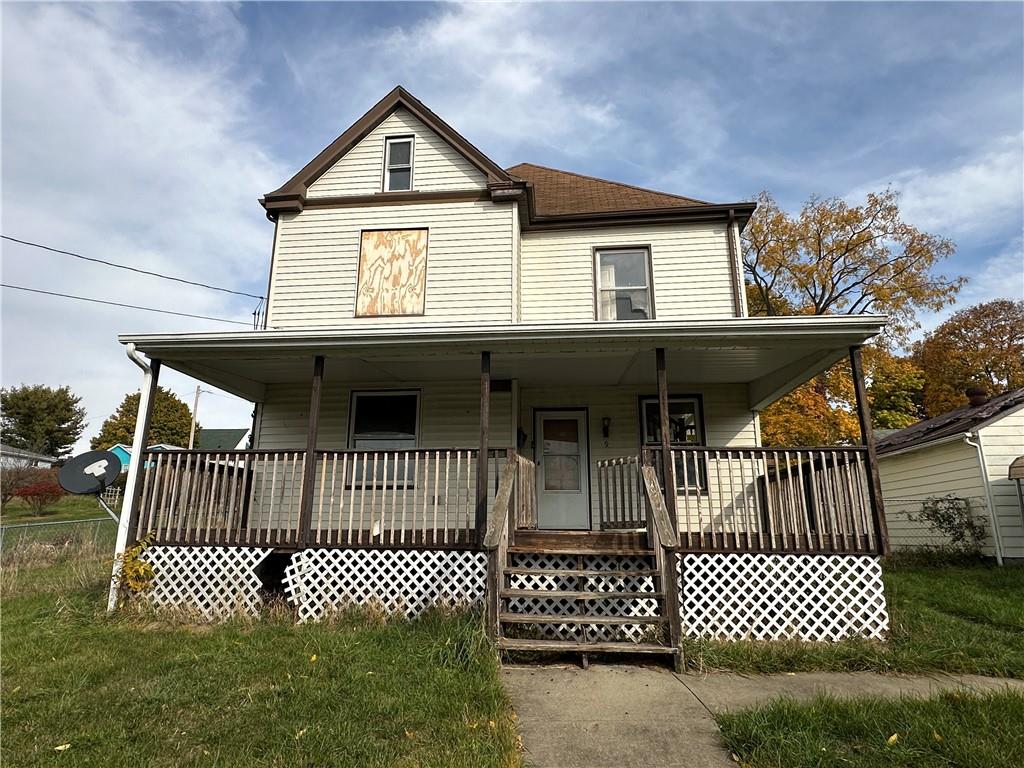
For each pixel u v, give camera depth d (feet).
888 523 45.68
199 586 21.48
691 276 30.91
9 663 15.33
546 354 22.80
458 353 22.62
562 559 20.33
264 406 30.66
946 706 12.04
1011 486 34.63
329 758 10.05
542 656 16.38
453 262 30.01
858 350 20.66
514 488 20.59
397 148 32.58
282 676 14.20
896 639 17.70
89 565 31.22
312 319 29.86
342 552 21.42
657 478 20.18
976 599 22.77
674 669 15.53
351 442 29.71
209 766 9.89
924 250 69.36
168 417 124.98
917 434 44.75
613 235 32.07
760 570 19.56
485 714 11.97
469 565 20.56
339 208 31.37
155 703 12.62
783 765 9.93
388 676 14.05
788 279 75.82
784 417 63.87
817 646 16.97
